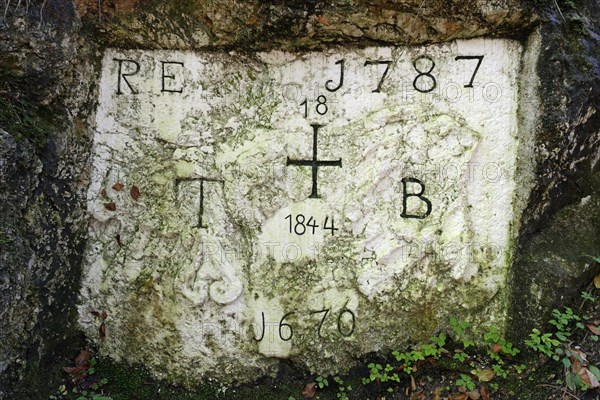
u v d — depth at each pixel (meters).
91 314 1.13
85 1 1.06
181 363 1.13
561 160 1.09
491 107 1.13
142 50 1.13
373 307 1.13
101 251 1.14
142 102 1.14
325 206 1.13
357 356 1.13
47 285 1.03
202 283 1.12
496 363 1.10
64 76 1.04
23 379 0.97
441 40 1.12
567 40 1.10
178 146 1.14
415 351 1.13
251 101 1.14
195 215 1.13
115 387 1.12
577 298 1.10
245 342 1.13
